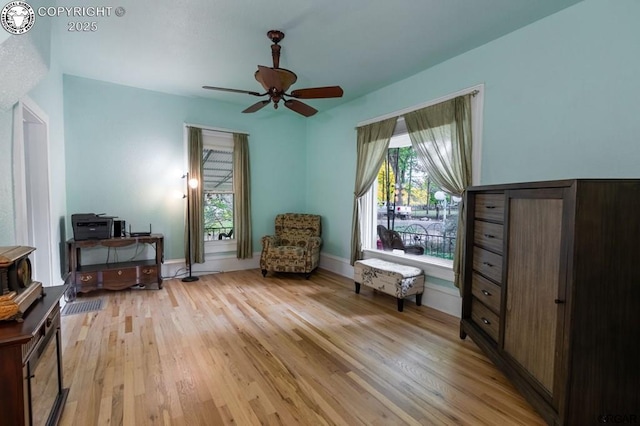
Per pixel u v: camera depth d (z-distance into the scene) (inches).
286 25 100.2
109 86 155.1
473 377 81.0
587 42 86.3
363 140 165.6
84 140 150.5
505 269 80.1
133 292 148.6
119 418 63.7
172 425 62.1
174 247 175.8
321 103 183.0
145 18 96.3
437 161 128.0
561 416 58.2
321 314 123.3
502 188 82.1
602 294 57.0
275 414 65.9
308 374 81.2
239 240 191.8
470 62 116.7
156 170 168.9
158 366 83.7
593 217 56.4
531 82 99.0
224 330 107.3
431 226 144.2
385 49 116.1
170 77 146.9
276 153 207.9
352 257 171.5
